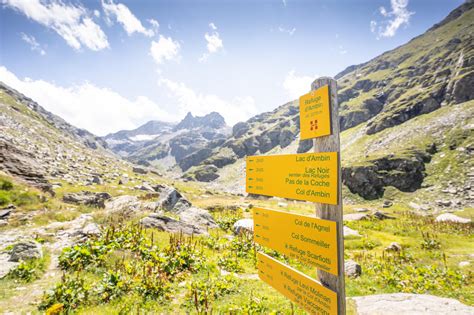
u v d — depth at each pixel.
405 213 33.84
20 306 6.38
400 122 137.50
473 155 81.31
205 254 11.83
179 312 6.57
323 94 4.29
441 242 17.59
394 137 121.06
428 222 25.89
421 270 11.23
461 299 8.84
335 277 4.05
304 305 4.64
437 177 82.19
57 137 100.62
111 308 6.48
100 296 6.98
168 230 15.38
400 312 6.55
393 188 87.94
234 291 8.12
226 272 10.09
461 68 141.12
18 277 8.00
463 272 11.38
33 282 7.81
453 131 98.00
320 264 4.26
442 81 150.75
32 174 25.94
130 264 9.01
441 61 184.50
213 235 16.70
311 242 4.48
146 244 11.24
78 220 16.86
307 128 4.71
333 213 4.10
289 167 5.06
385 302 7.29
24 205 19.25
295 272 4.89
